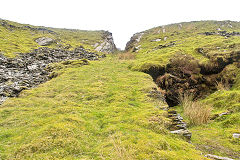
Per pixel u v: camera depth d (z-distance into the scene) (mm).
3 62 27188
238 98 17469
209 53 31859
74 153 8352
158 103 16031
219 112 16484
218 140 12008
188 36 67438
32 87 20453
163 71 28906
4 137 9875
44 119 11844
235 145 11125
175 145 9422
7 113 13406
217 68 28125
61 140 9055
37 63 31156
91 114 13250
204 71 29078
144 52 51281
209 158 8836
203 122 15422
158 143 9047
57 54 40250
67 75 24531
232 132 12688
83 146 9008
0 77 21406
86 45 70312
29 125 11070
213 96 21062
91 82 21703
